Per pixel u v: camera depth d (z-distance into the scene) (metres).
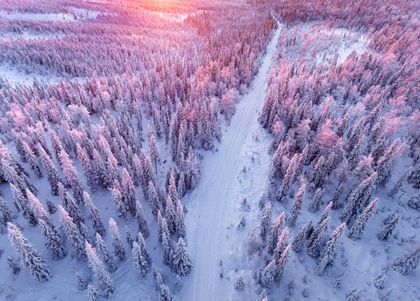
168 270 40.03
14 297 32.75
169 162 62.09
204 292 37.81
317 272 35.53
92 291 31.69
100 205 47.47
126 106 77.38
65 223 32.97
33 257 31.67
